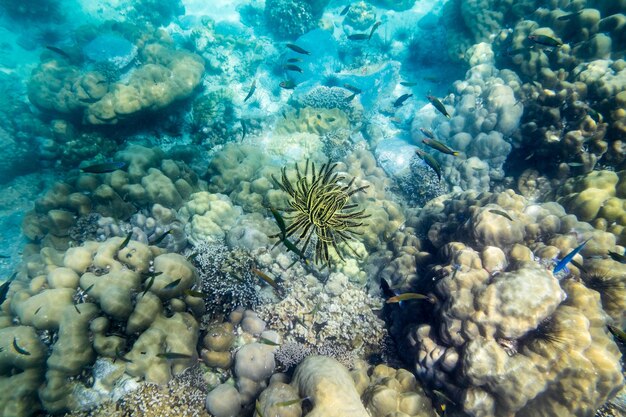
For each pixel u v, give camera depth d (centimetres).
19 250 122
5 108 154
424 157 95
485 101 141
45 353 69
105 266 78
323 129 155
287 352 77
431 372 70
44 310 69
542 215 84
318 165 127
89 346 69
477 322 64
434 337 72
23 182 143
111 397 69
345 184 116
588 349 61
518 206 86
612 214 88
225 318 83
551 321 63
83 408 68
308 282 90
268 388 66
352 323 85
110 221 99
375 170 143
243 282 84
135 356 68
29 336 69
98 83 146
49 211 101
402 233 105
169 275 74
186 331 73
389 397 65
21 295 75
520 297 61
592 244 76
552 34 137
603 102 111
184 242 102
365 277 98
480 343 63
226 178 120
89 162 141
